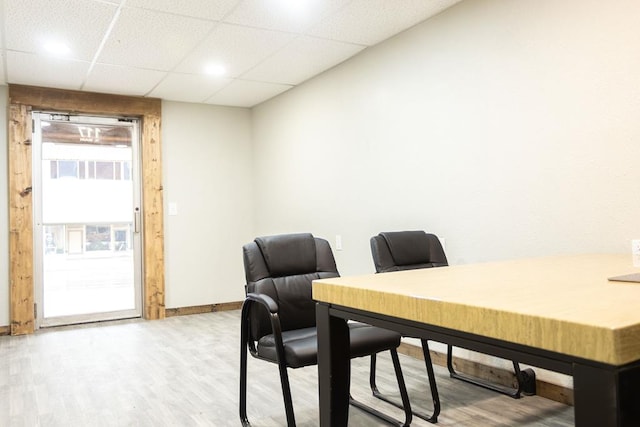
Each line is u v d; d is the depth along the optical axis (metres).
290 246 2.20
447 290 0.88
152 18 2.98
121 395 2.57
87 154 4.71
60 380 2.86
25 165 4.29
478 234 2.79
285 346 1.80
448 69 2.96
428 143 3.12
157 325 4.49
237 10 2.89
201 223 5.14
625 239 2.09
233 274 5.30
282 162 4.83
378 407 2.29
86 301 4.68
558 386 2.33
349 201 3.87
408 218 3.29
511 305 0.69
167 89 4.58
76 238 4.65
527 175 2.50
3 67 3.81
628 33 2.08
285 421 2.15
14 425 2.19
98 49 3.47
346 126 3.88
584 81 2.24
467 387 2.56
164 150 4.96
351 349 1.80
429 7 2.93
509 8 2.58
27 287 4.25
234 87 4.56
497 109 2.66
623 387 0.52
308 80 4.37
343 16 3.03
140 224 4.91
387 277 1.13
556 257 1.86
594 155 2.21
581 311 0.63
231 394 2.55
